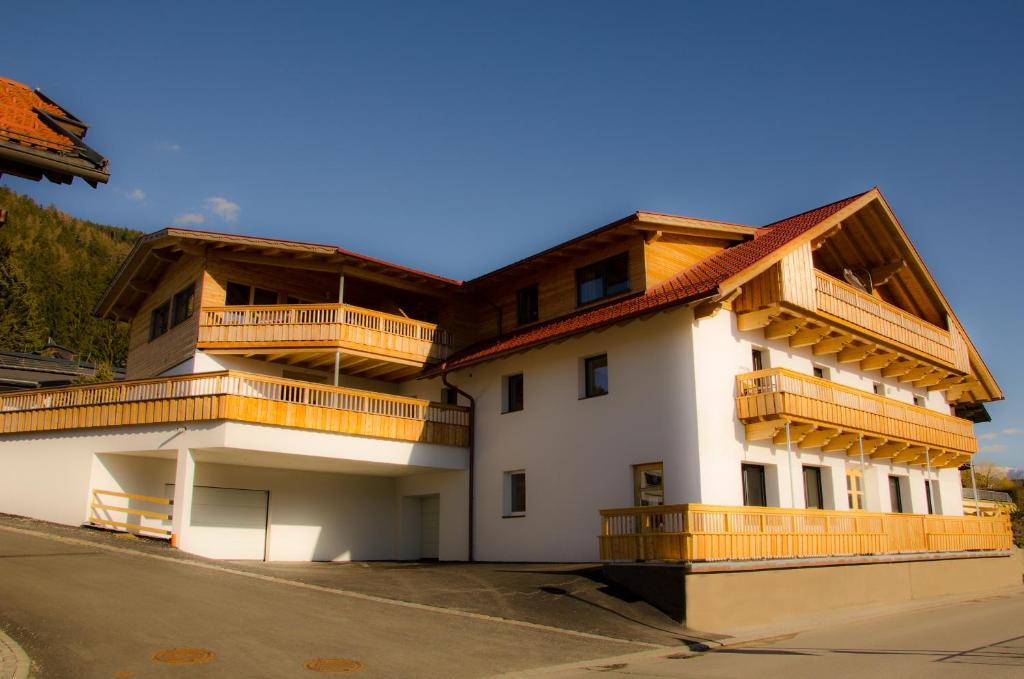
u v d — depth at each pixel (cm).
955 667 1062
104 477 2259
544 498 2306
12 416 2422
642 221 2217
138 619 1172
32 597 1270
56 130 1070
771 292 2073
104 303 3148
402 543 2758
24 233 10994
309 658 1028
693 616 1480
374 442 2380
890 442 2433
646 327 2117
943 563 2397
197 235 2406
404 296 2973
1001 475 8331
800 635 1476
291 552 2522
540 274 2639
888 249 2672
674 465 1977
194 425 2117
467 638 1222
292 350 2483
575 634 1320
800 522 1844
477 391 2628
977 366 3055
